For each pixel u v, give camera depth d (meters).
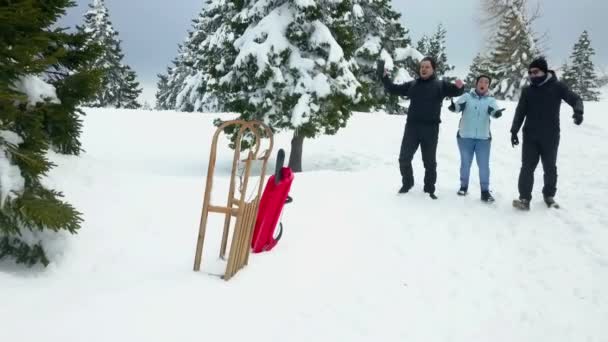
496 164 11.39
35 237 4.01
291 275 4.15
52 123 5.17
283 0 12.20
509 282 4.63
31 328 2.88
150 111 20.70
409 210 6.45
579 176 9.56
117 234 4.68
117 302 3.27
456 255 5.14
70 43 5.53
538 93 6.35
